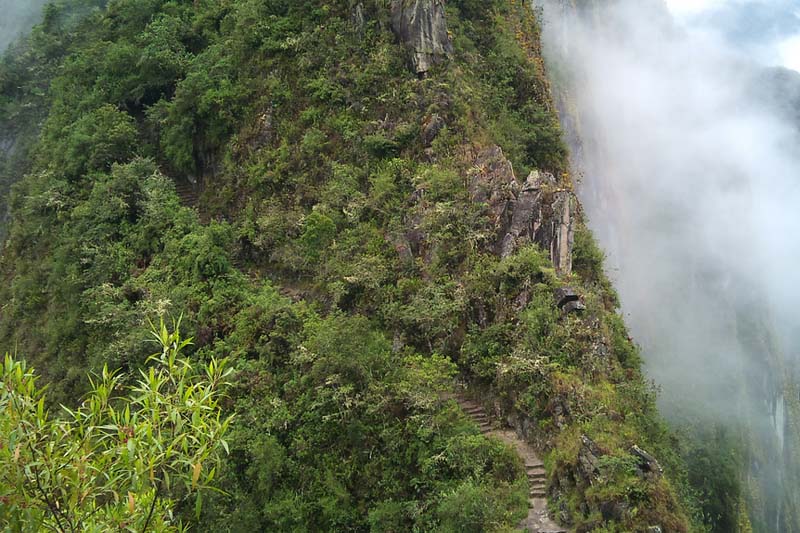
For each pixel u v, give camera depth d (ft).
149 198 132.26
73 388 115.44
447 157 116.98
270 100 134.62
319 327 99.35
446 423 87.92
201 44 161.07
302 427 91.50
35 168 168.86
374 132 123.44
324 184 122.42
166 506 43.70
